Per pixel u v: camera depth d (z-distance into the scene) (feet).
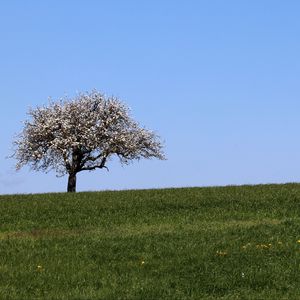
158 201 144.15
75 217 127.75
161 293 64.54
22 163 251.39
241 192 156.04
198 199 145.48
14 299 63.10
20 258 83.20
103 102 258.78
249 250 83.15
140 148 259.60
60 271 75.77
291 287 67.00
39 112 255.09
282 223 105.91
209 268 74.18
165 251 84.43
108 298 62.85
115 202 144.46
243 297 63.67
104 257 82.74
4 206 142.20
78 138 250.78
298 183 177.47
